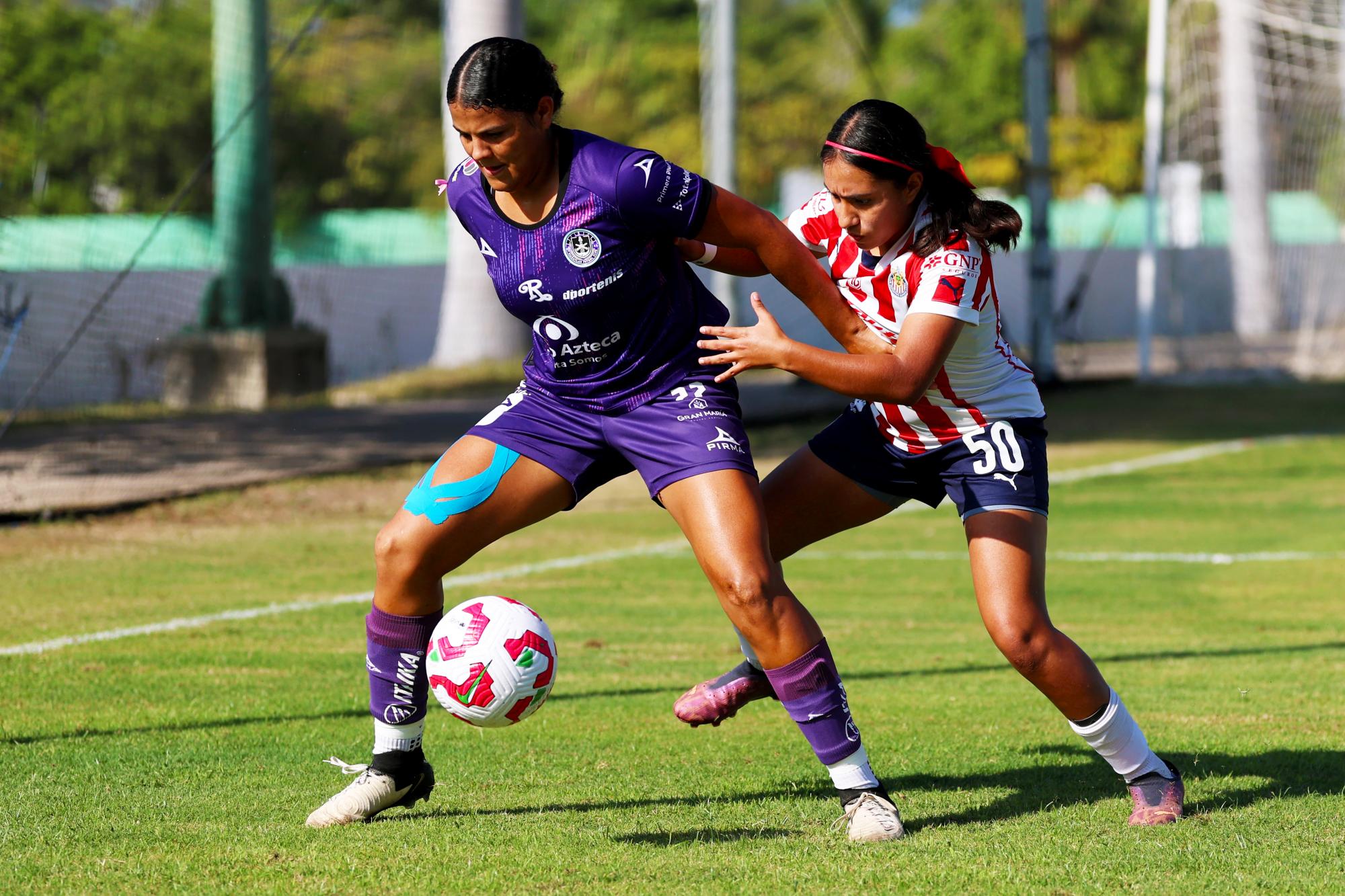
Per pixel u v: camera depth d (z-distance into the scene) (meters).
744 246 13.07
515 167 12.52
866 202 13.20
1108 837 13.55
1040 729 18.53
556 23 160.38
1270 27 88.19
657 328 13.38
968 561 34.78
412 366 102.56
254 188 76.12
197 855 12.88
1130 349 117.19
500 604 13.41
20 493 42.41
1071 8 150.12
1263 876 12.28
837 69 154.12
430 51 129.50
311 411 69.81
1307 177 91.06
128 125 94.50
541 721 19.02
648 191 12.56
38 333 66.94
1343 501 44.06
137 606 27.42
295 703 19.58
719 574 12.91
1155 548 36.12
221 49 74.94
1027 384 14.39
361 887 11.97
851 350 13.55
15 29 77.12
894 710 19.72
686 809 14.64
